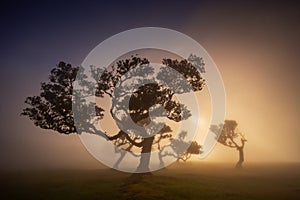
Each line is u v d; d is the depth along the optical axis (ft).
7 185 102.83
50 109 117.80
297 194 86.84
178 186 89.81
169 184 93.91
